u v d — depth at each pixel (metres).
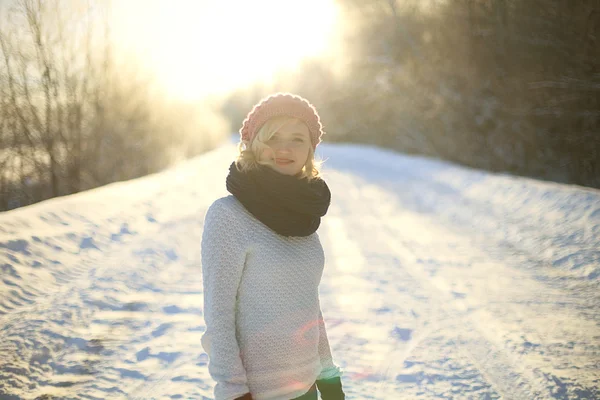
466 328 4.64
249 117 1.67
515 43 20.33
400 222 10.30
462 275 6.45
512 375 3.69
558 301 5.38
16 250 5.77
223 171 18.38
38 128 12.92
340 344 4.29
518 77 20.45
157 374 3.67
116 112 15.52
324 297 5.57
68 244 6.53
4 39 12.43
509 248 7.91
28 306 4.68
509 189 11.73
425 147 27.72
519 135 21.19
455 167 19.64
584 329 4.56
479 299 5.47
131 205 9.64
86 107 14.29
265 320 1.59
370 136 41.78
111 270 5.95
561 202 9.42
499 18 21.27
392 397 3.39
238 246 1.55
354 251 7.76
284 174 1.62
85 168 14.30
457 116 25.03
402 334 4.52
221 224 1.56
